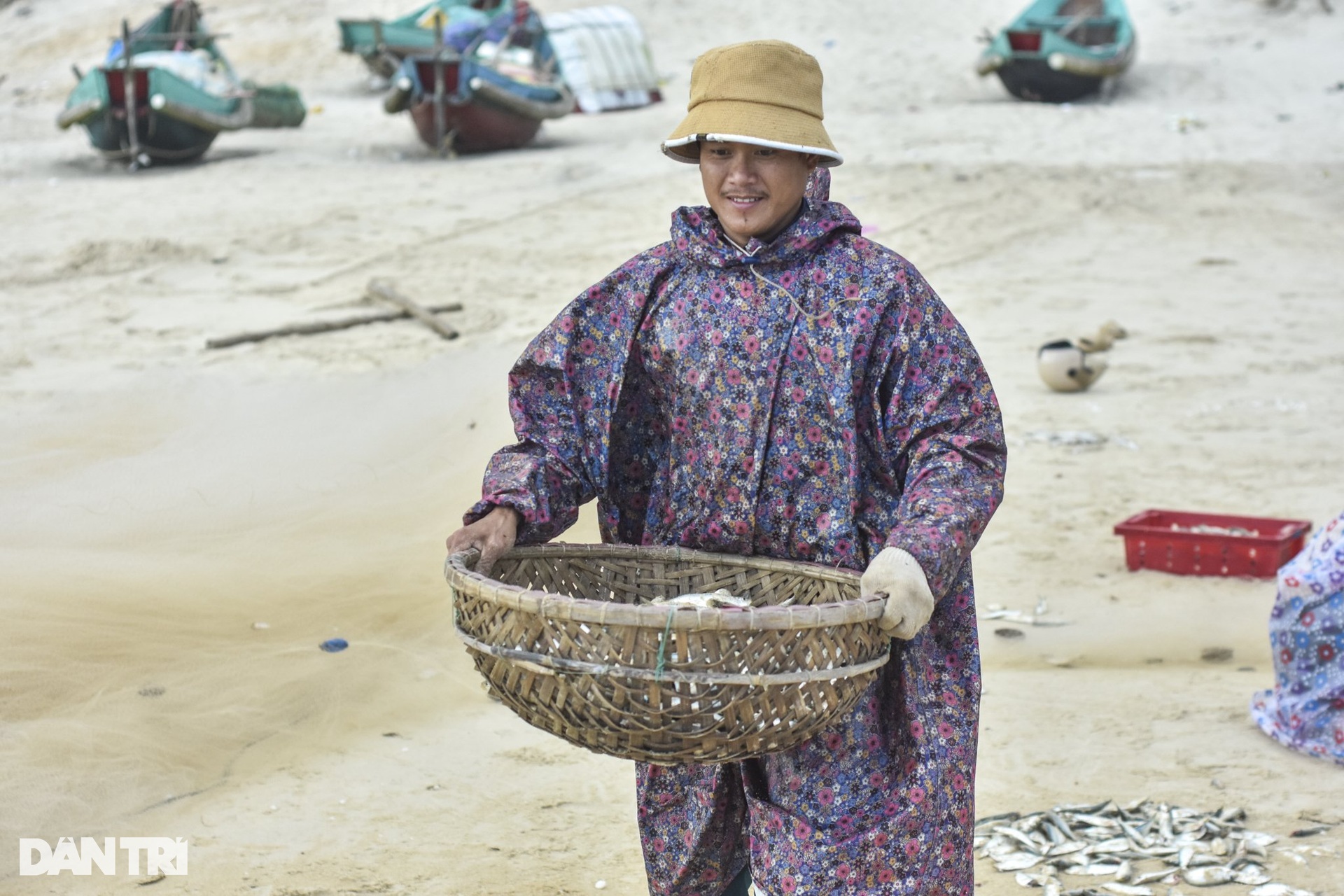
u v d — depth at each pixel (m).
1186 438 9.80
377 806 4.65
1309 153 22.28
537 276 15.42
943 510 2.60
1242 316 13.87
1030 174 21.05
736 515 2.91
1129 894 3.91
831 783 2.78
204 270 15.66
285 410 8.88
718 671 2.41
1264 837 4.25
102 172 22.64
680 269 2.91
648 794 3.09
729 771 2.99
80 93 22.72
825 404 2.79
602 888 4.08
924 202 19.31
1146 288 15.19
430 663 5.79
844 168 21.45
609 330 2.97
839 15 34.06
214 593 6.00
